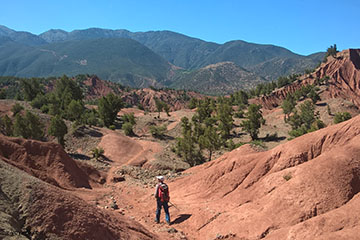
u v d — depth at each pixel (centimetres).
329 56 17275
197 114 8519
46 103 7412
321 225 878
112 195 1845
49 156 2017
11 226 687
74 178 1981
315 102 9769
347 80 15162
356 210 877
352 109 8844
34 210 777
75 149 4597
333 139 1395
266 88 16225
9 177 866
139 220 1327
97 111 7938
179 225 1253
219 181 1606
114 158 4331
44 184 884
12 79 17162
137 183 2303
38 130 4009
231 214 1181
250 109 6756
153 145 5359
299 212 1024
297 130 6209
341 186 1041
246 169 1545
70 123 5469
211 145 4456
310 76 15738
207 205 1363
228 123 6794
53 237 736
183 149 4459
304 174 1145
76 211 830
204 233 1143
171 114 9300
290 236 901
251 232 1034
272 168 1454
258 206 1171
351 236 771
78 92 9069
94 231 803
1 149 1798
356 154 1144
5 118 4206
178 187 1920
